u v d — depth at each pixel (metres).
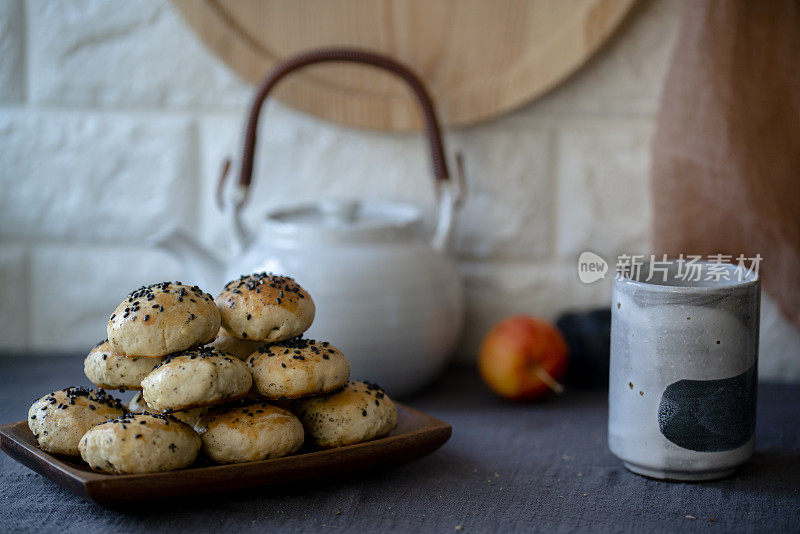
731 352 0.62
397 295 0.81
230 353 0.66
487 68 0.93
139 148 0.99
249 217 1.00
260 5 0.94
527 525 0.59
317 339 0.80
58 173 1.00
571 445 0.75
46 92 0.99
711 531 0.58
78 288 1.03
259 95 0.84
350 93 0.95
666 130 0.85
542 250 0.98
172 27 0.97
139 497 0.55
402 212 0.91
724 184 0.82
